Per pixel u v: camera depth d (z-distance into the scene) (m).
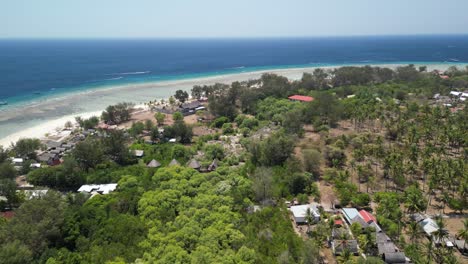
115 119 152.38
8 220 63.59
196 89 198.25
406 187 84.38
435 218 68.75
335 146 105.75
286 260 53.44
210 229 59.12
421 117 124.06
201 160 100.38
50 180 86.88
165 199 69.00
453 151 103.94
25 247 52.50
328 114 134.75
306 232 67.75
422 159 93.56
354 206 76.94
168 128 126.06
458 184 81.25
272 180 82.81
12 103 186.00
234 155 103.69
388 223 66.38
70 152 104.25
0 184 77.44
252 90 177.12
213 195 70.75
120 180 83.12
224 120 145.38
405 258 57.38
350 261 54.78
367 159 100.31
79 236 60.56
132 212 68.88
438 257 58.25
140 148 112.38
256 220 66.12
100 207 68.94
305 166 92.19
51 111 171.38
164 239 56.19
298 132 121.81
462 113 129.38
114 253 54.78
